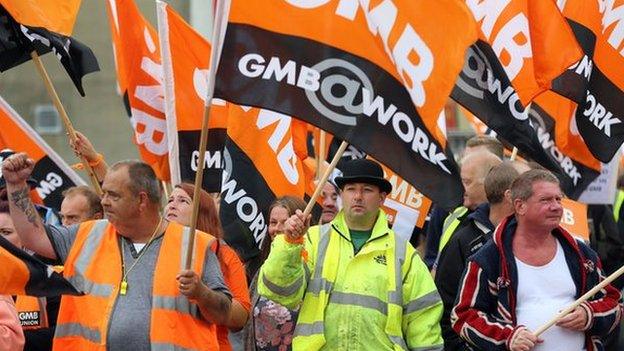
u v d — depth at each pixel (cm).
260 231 2398
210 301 1823
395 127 1814
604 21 2388
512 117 2094
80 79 2139
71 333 1852
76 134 2128
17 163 1819
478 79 2083
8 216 1997
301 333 1983
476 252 2008
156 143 2481
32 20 2067
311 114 1816
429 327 1988
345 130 1816
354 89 1819
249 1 1816
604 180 2667
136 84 2469
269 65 1816
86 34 6650
